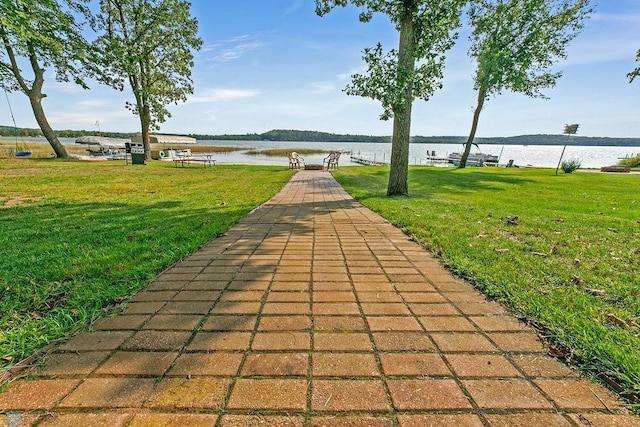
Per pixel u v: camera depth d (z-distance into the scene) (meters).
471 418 1.27
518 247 3.68
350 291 2.48
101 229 4.55
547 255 3.39
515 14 18.45
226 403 1.33
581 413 1.30
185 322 1.99
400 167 8.80
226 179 13.08
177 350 1.69
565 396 1.39
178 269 2.96
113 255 3.29
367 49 8.01
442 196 9.06
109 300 2.27
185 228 4.59
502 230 4.58
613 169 22.05
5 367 1.53
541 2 17.83
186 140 68.19
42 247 3.61
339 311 2.15
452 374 1.53
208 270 2.94
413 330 1.92
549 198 9.02
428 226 4.79
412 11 7.95
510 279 2.68
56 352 1.67
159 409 1.30
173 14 21.31
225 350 1.70
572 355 1.66
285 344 1.76
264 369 1.55
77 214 5.76
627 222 5.31
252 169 18.73
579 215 6.04
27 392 1.38
